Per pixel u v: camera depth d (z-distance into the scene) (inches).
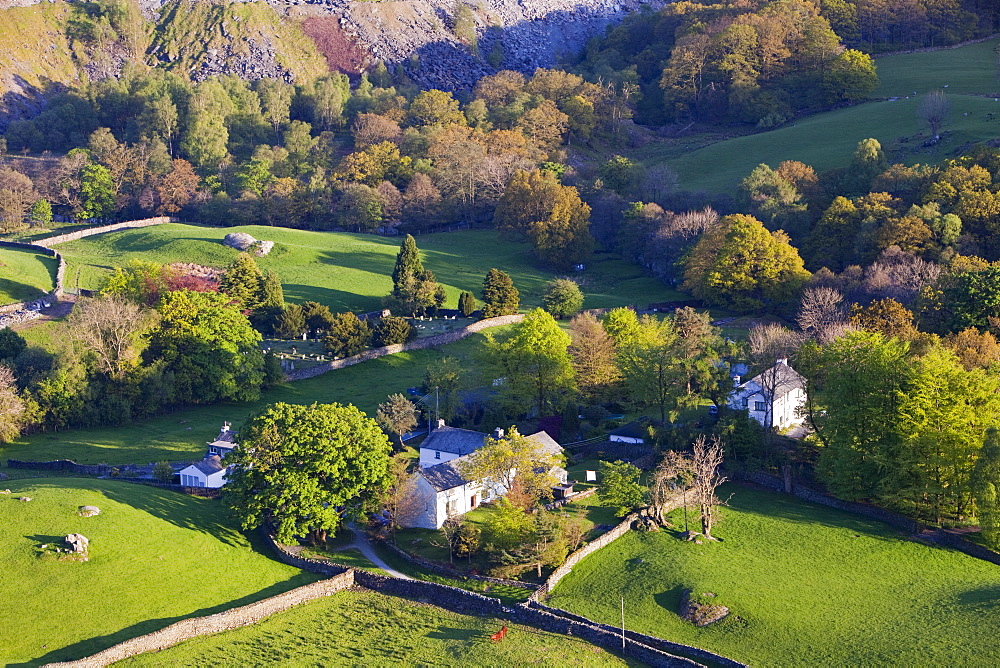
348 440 4010.8
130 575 3462.1
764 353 5482.3
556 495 4160.9
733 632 3235.7
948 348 5196.9
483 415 5280.5
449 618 3390.7
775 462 4574.3
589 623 3260.3
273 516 3922.2
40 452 5064.0
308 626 3353.8
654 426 4810.5
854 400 4424.2
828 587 3531.0
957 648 3093.0
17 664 2992.1
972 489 3951.8
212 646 3198.8
